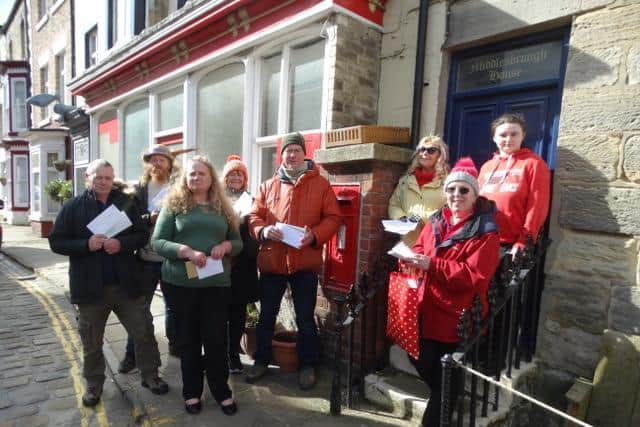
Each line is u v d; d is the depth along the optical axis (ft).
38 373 11.25
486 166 9.55
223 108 17.29
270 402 9.68
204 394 10.02
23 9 50.44
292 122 14.44
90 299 8.93
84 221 8.95
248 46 15.12
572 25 9.49
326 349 11.57
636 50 8.60
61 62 40.47
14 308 16.72
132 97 22.94
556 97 10.24
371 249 10.51
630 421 8.39
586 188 9.22
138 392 9.96
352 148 10.63
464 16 11.32
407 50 12.48
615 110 8.84
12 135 49.96
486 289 7.41
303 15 12.57
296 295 10.44
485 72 11.57
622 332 8.76
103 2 27.96
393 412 9.31
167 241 8.75
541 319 9.90
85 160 30.53
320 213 10.27
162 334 13.78
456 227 7.47
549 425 9.68
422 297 7.48
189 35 17.06
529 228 8.46
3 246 32.42
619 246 8.85
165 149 11.47
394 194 10.39
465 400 8.92
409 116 12.42
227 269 9.12
